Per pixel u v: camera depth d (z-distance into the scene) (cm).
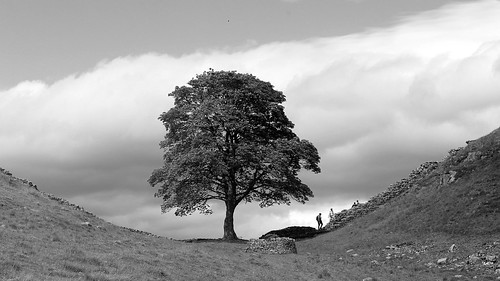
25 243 3023
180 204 6356
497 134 5594
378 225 5584
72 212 4466
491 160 5312
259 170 6353
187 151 6228
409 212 5422
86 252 3180
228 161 6103
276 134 6812
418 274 3888
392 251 4650
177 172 6031
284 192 6581
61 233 3600
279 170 6072
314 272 3916
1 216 3631
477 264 3912
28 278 2330
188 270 3278
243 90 6481
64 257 2869
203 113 6141
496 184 4984
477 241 4378
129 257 3256
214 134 6353
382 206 6297
